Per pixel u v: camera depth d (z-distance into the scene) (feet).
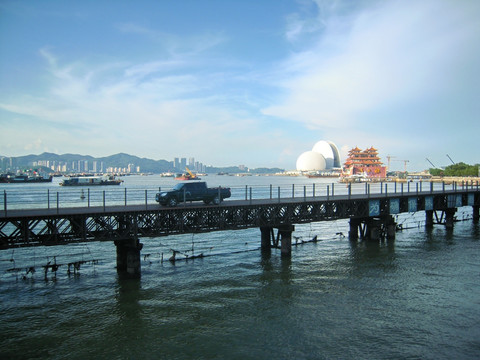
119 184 640.17
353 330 58.80
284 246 106.93
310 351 52.37
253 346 53.83
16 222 68.85
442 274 89.51
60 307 68.59
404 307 68.18
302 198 127.34
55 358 50.85
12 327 60.23
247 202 112.57
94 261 98.94
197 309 67.46
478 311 66.23
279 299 72.43
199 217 89.97
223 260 104.53
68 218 73.41
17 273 89.97
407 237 143.43
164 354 51.75
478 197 185.16
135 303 70.44
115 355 51.57
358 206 125.08
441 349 52.90
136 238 84.23
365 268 95.30
